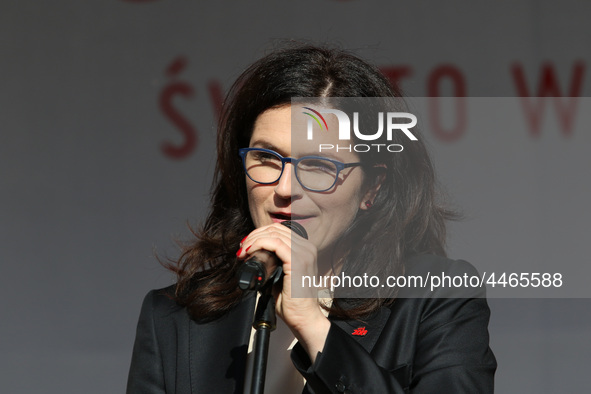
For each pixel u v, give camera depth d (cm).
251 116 672
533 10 1688
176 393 666
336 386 586
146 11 1712
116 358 1658
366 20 1683
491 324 1677
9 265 1683
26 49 1697
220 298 697
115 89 1712
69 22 1703
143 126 1714
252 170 659
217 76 1702
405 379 636
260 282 521
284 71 669
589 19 1691
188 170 1708
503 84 1681
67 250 1697
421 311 669
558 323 1678
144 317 717
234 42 1702
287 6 1694
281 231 592
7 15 1686
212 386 662
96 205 1708
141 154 1712
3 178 1688
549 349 1638
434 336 655
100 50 1709
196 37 1705
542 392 1572
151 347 697
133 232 1705
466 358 641
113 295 1695
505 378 1589
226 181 736
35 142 1700
